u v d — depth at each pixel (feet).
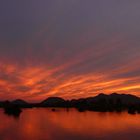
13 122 302.66
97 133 195.11
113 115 448.24
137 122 297.33
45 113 536.42
